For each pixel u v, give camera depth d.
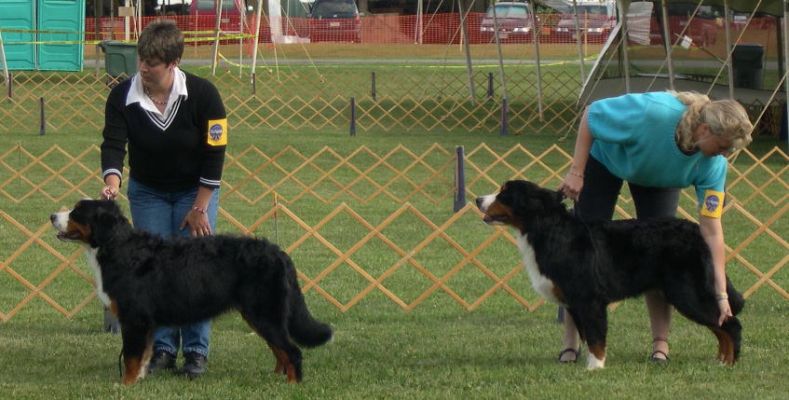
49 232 11.20
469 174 15.49
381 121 23.66
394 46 38.28
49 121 22.36
